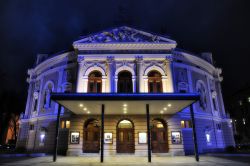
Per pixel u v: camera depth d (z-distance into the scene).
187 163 15.94
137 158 19.64
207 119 29.91
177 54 29.42
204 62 32.69
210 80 33.94
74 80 28.16
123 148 22.89
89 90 24.91
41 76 32.84
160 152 22.59
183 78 28.91
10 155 21.28
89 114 23.52
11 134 61.19
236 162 16.47
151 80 25.33
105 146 22.50
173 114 23.52
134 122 23.27
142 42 25.66
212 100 32.50
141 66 25.27
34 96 32.06
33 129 30.61
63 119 26.89
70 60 29.81
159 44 25.62
